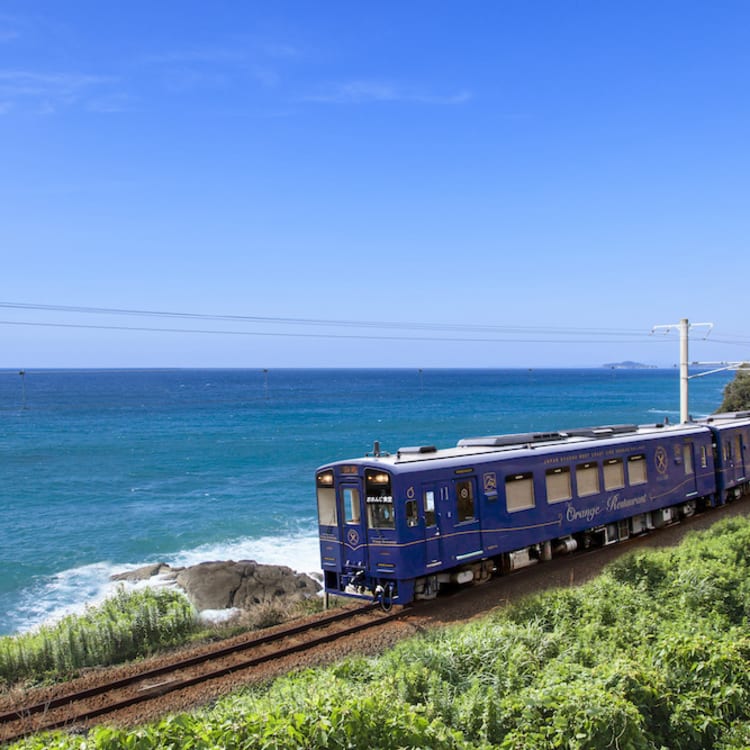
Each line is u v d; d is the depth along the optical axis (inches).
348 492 642.8
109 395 6422.2
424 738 290.2
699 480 1011.9
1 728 420.8
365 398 5841.5
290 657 517.0
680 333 1294.3
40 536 1333.7
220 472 2037.4
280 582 945.5
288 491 1726.1
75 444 2746.1
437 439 2748.5
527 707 326.3
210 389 7652.6
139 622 634.8
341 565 646.5
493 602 627.2
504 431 3075.8
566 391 7003.0
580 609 500.1
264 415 4087.1
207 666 509.0
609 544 848.3
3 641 598.9
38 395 6427.2
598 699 318.7
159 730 286.2
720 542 671.8
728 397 2878.9
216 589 912.9
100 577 1076.5
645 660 388.2
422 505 618.2
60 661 570.9
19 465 2223.2
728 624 480.4
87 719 429.7
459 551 644.1
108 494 1736.0
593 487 805.9
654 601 514.6
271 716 288.5
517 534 701.9
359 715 290.5
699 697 355.6
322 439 2815.0
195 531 1343.5
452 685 378.6
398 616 605.0
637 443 885.8
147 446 2664.9
